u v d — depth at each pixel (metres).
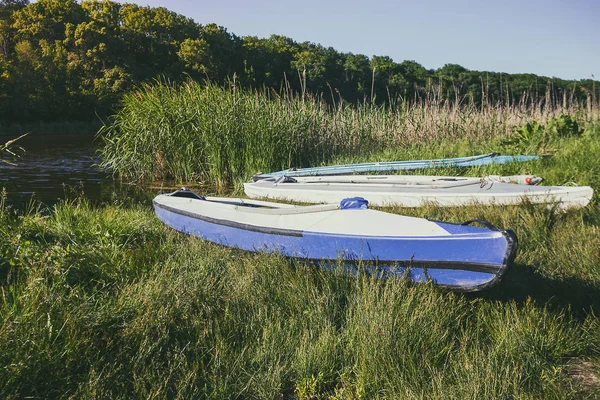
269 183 9.91
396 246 4.34
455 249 4.02
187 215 6.38
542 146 11.42
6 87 44.09
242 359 3.40
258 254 5.27
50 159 17.53
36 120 46.53
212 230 6.02
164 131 12.70
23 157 18.06
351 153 13.77
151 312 3.66
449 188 8.05
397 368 3.24
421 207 7.73
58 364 3.08
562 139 11.80
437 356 3.41
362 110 15.02
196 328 3.69
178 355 3.34
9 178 12.58
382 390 3.15
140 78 56.62
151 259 5.12
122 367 3.23
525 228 6.19
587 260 4.80
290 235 5.10
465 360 3.28
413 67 67.19
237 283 4.43
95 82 50.00
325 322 3.79
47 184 11.85
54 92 47.16
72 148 22.75
